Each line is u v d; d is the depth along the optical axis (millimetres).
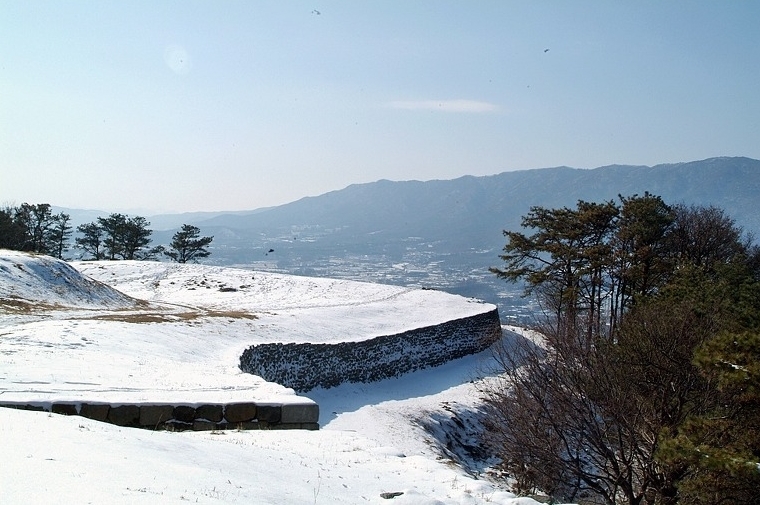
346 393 30703
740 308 21125
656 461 14414
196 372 17359
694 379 16938
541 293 43250
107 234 85875
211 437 11508
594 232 40125
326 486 8641
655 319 19922
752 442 12688
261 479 8172
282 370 27203
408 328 39250
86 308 34188
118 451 7953
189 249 85125
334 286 59812
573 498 18266
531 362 18562
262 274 64062
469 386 35562
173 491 6492
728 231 50594
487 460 26516
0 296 30766
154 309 38594
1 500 5297
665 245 42625
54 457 7008
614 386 16703
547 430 17891
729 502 13969
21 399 11594
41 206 78125
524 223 42969
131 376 15461
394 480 9906
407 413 28422
